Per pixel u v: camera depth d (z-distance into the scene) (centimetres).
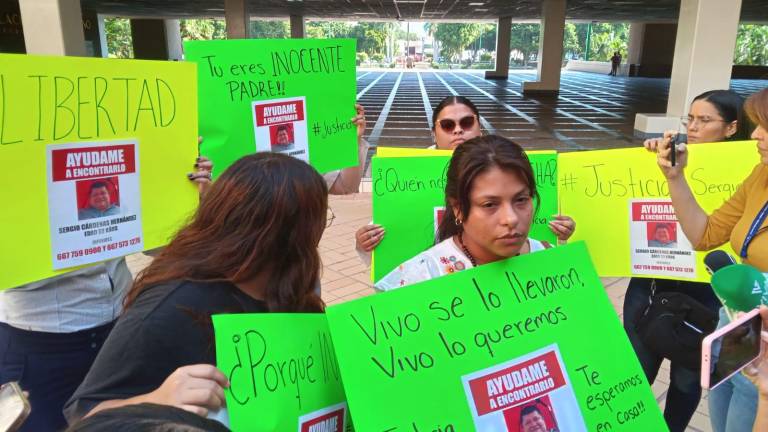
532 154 231
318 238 140
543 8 2352
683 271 230
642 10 2947
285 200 130
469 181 138
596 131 1341
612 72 4247
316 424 127
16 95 153
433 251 164
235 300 130
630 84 3200
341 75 247
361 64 7819
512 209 136
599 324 143
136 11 3117
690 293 240
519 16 3594
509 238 136
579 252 147
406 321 127
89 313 199
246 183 131
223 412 114
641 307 245
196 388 105
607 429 134
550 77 2381
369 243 232
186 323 123
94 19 2480
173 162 187
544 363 134
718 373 118
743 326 121
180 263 129
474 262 159
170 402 104
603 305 145
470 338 130
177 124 187
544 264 143
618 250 238
